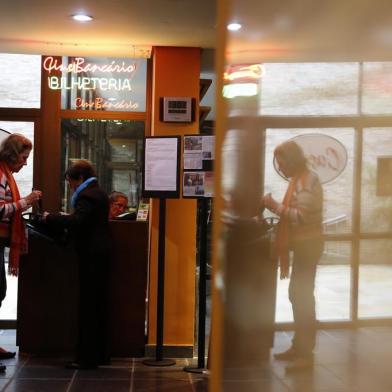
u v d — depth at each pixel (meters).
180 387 4.18
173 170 4.63
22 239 4.57
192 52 5.21
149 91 5.77
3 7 4.33
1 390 4.02
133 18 4.52
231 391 3.27
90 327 4.56
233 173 2.89
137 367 4.67
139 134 5.88
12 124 5.81
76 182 4.63
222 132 2.04
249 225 3.34
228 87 2.51
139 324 4.94
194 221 5.12
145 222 4.93
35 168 5.82
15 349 5.09
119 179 5.91
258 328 3.42
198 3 4.22
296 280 3.89
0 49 5.49
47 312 4.89
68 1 4.21
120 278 4.92
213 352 2.05
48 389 4.07
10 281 6.20
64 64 5.74
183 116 5.14
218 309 2.06
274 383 3.38
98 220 4.55
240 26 3.53
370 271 4.36
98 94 5.79
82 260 4.54
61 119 5.81
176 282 5.10
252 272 3.43
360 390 3.41
